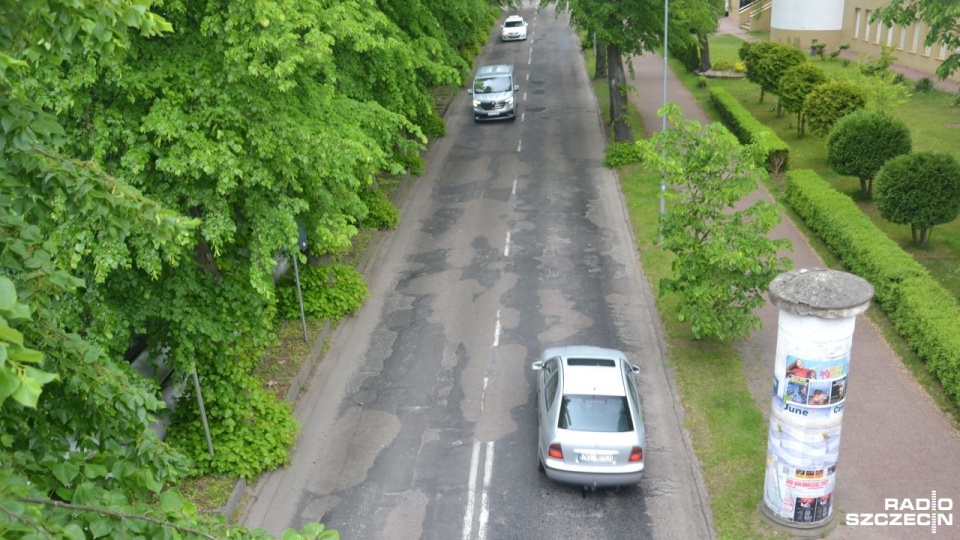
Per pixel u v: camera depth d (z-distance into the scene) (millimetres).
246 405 12797
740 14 59406
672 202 15930
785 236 20891
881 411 13258
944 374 13305
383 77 18047
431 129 31734
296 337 16469
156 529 4828
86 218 8664
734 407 13672
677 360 15328
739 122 29484
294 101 12180
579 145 30359
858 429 12828
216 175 10812
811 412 10125
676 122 14508
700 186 14453
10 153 5305
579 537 10984
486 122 34594
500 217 23469
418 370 15523
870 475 11750
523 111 36125
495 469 12539
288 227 11297
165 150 10500
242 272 12289
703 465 12336
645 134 30750
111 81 9789
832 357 9891
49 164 5527
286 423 13117
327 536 4965
